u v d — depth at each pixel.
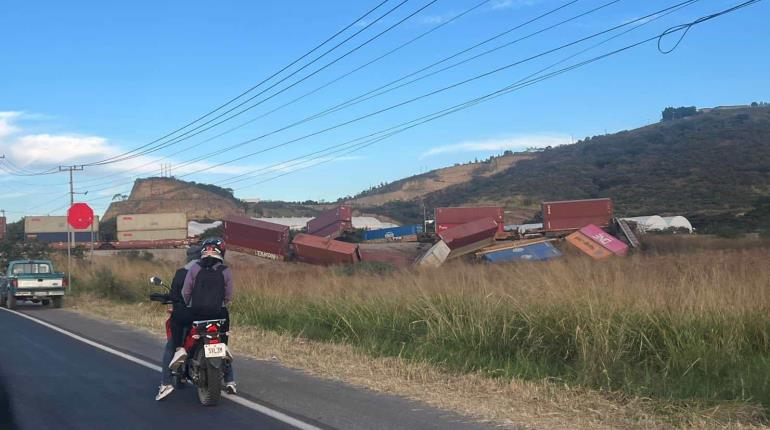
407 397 8.93
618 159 107.25
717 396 8.09
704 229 62.09
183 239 72.94
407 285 15.73
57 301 25.30
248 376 10.53
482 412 8.03
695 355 9.13
